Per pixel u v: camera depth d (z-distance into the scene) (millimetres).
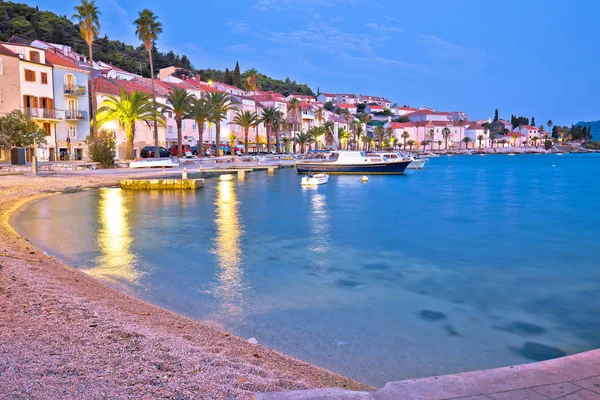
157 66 170125
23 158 46000
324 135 153625
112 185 42719
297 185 50719
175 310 10070
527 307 11211
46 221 22297
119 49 166500
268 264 15156
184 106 70188
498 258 16969
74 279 11133
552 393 4234
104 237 18922
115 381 4664
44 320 6879
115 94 70250
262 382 5285
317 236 20953
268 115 102875
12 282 9148
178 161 66062
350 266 15281
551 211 32062
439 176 74812
